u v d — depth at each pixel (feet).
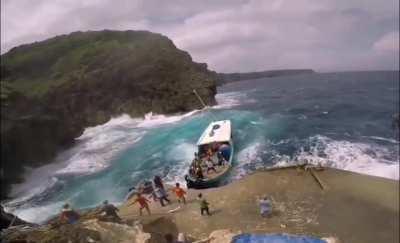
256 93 337.52
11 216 82.89
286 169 80.38
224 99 293.64
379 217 60.39
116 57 250.57
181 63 245.86
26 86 255.09
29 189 115.96
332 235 55.62
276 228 58.08
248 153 112.37
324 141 117.39
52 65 297.74
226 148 105.60
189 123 177.99
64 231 44.91
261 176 77.71
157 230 57.47
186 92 223.51
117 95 231.71
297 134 129.90
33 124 148.77
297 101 230.48
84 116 218.79
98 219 52.21
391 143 110.42
